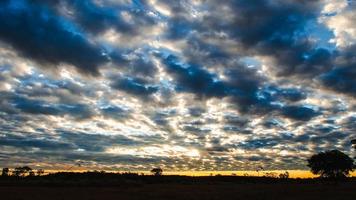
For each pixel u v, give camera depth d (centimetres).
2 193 6119
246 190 7269
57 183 9631
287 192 6356
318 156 10762
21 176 12750
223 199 5166
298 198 5153
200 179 14425
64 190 7262
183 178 14150
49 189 7544
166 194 6175
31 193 6216
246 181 13588
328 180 10875
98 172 13425
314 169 10806
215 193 6369
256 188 8056
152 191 7088
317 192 6269
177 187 9075
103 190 7369
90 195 5878
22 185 9112
